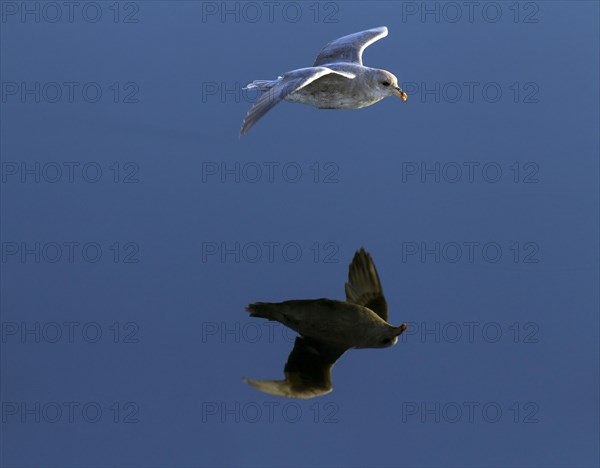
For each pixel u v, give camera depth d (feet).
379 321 49.96
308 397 44.73
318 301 51.60
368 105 54.95
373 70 53.98
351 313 50.55
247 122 46.19
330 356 47.32
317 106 55.06
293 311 50.60
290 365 46.65
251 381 44.52
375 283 52.80
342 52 58.03
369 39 58.95
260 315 50.11
